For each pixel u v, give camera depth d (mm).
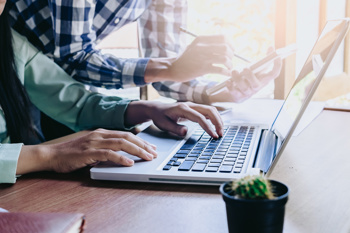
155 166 742
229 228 421
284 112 891
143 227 548
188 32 1393
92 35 1330
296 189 659
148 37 1575
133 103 1121
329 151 850
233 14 3463
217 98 1352
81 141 819
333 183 680
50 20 1275
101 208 617
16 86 1049
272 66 1283
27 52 1224
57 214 500
